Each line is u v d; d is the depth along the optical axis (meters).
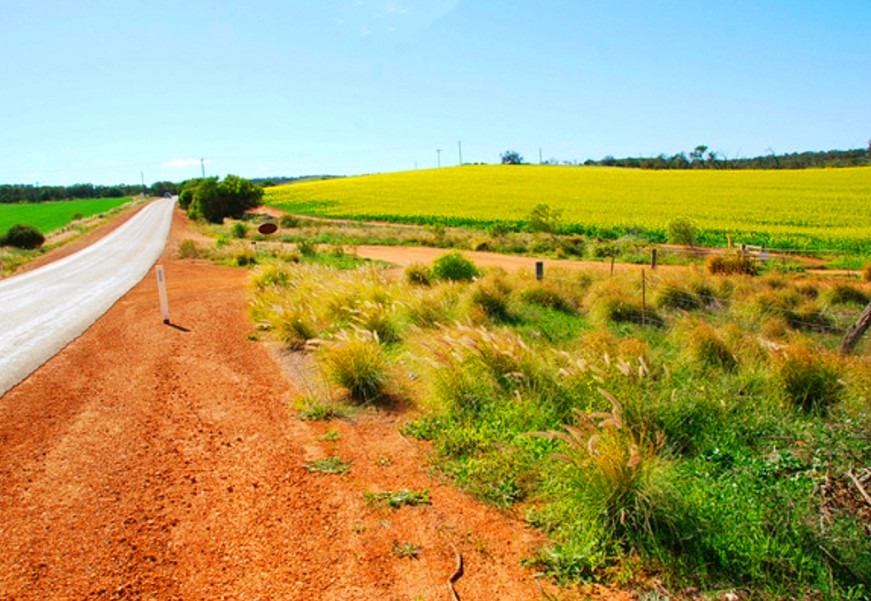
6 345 10.33
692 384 6.07
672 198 56.47
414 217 51.12
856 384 5.86
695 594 3.32
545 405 5.78
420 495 4.53
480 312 10.66
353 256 27.72
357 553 3.80
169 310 13.48
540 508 4.31
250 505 4.43
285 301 10.88
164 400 6.96
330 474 4.93
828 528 3.62
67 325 12.17
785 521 3.75
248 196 66.31
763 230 36.94
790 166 120.75
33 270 27.16
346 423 6.09
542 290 12.52
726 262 18.52
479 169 107.12
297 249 29.56
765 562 3.51
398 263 26.05
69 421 6.34
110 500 4.55
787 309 11.07
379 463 5.14
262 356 8.94
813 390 5.82
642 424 4.80
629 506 3.81
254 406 6.69
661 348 8.13
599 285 12.67
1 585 3.51
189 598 3.37
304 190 89.19
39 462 5.29
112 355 9.28
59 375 8.21
